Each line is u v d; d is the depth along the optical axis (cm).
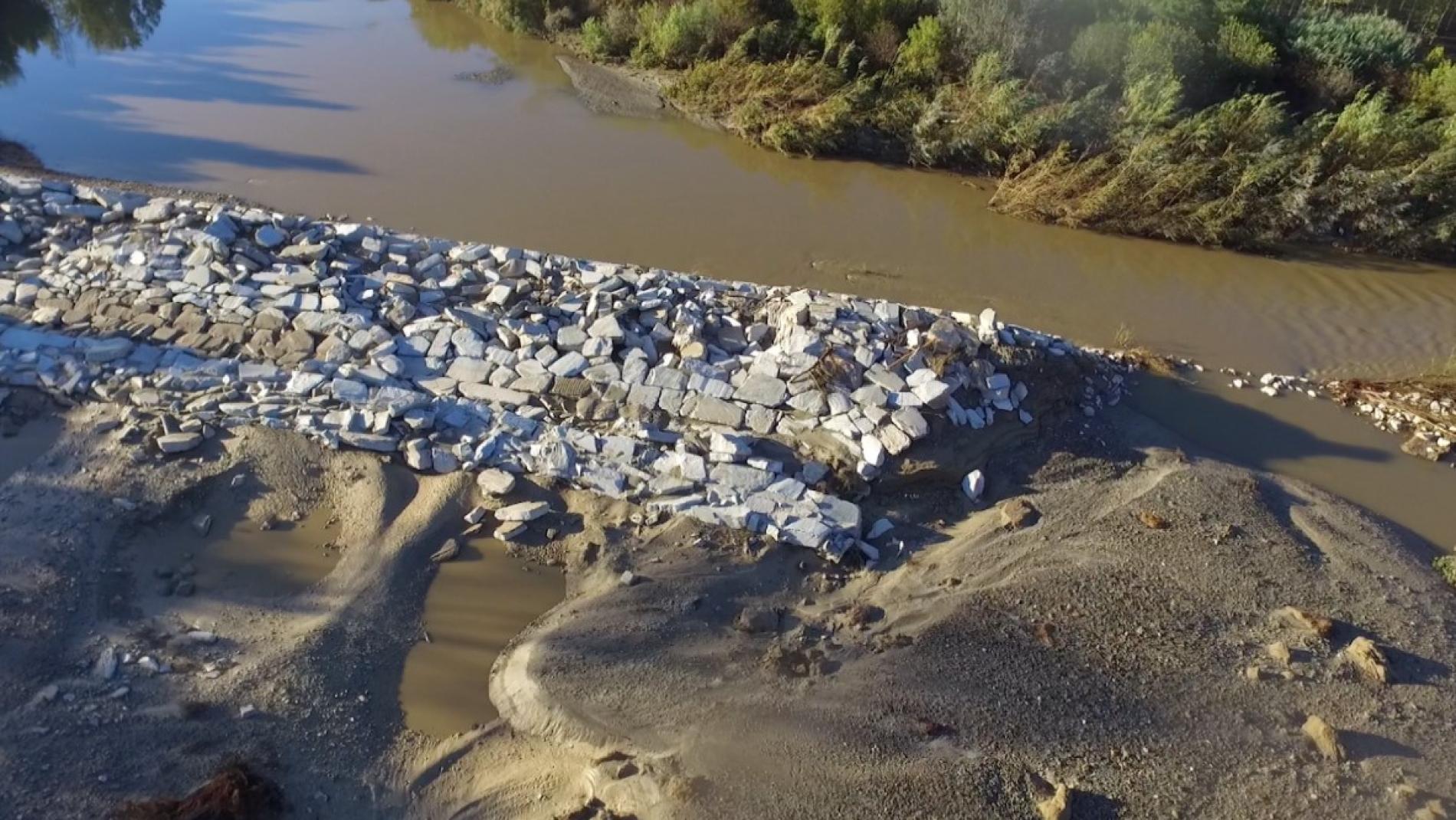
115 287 1141
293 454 965
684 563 888
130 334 1084
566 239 1498
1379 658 823
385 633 821
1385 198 1577
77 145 1656
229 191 1546
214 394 1019
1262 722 773
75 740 696
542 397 1045
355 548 891
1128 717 767
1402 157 1605
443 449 977
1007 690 780
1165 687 795
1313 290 1506
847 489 969
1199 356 1322
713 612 848
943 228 1638
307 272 1167
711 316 1157
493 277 1202
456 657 809
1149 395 1224
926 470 984
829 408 1021
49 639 774
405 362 1071
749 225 1598
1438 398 1238
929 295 1432
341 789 699
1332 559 950
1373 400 1236
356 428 985
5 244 1209
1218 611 872
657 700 762
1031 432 1064
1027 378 1105
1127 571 905
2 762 673
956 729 745
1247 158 1628
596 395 1041
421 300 1163
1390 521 1038
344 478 953
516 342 1104
